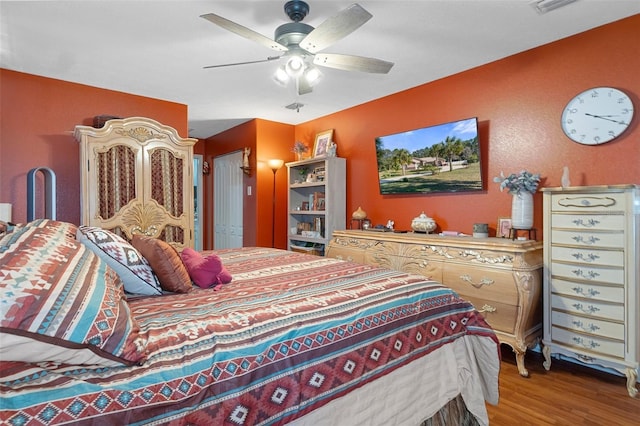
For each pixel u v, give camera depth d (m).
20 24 2.36
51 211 3.00
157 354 0.91
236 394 0.93
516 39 2.62
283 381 1.03
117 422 0.75
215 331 1.05
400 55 2.88
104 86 3.58
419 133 3.51
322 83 3.51
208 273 1.61
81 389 0.76
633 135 2.32
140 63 3.00
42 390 0.73
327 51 2.79
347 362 1.21
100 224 3.10
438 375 1.56
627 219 2.08
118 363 0.84
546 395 2.13
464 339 1.74
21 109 3.22
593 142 2.47
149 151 3.38
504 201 2.98
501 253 2.49
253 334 1.08
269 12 2.24
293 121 5.05
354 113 4.31
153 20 2.32
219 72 3.21
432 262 2.88
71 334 0.76
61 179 3.41
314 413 1.08
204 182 6.18
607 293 2.17
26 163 3.25
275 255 2.53
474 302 2.59
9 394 0.70
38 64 3.03
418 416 1.41
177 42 2.62
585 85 2.51
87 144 3.06
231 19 2.32
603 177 2.44
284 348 1.08
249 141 5.02
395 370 1.37
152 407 0.79
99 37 2.55
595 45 2.46
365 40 2.62
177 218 3.54
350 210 4.38
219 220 5.91
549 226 2.42
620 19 2.35
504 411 1.96
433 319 1.60
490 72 3.04
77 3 2.11
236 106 4.29
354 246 3.60
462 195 3.27
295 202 4.93
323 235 4.46
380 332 1.35
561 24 2.41
